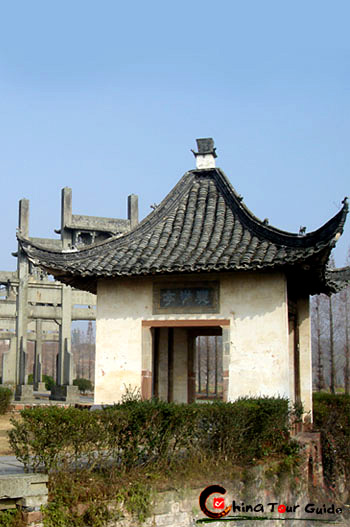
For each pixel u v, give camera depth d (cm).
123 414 1002
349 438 1841
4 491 815
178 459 1102
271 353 1455
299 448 1415
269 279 1480
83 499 904
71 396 2939
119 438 1003
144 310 1551
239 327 1484
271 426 1328
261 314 1473
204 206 1708
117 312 1565
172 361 1862
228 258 1448
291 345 1816
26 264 3039
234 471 1165
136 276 1525
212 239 1562
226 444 1195
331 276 1930
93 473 973
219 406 1178
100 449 971
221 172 1747
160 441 1067
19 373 2966
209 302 1513
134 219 3225
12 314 3216
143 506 970
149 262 1497
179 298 1534
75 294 3197
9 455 1266
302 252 1382
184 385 1845
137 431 1027
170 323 1526
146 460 1055
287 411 1412
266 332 1465
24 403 2698
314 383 5028
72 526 864
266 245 1482
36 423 913
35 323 3903
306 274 1584
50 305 3194
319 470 1627
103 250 1599
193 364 1875
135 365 1529
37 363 3894
